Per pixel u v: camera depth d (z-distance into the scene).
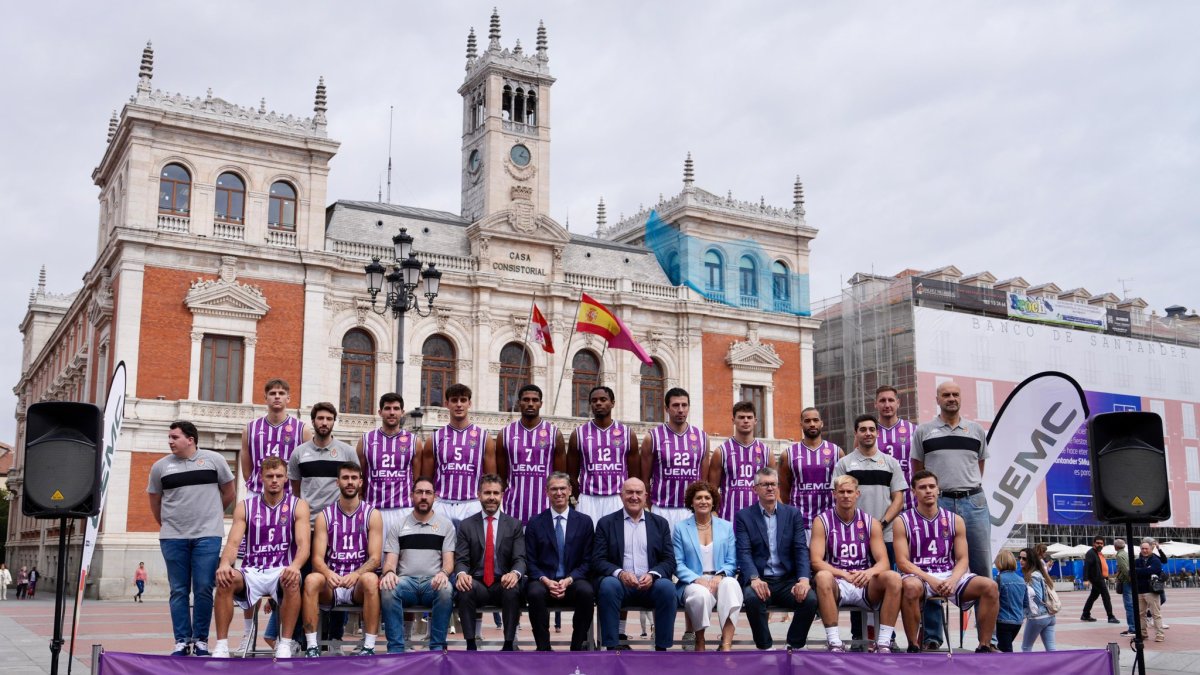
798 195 68.50
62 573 13.58
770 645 15.75
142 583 43.69
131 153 48.62
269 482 15.45
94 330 53.53
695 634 16.17
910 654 14.09
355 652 16.17
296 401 50.50
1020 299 76.12
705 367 62.31
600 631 15.56
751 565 16.05
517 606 15.45
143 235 47.66
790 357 65.50
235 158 50.97
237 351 49.84
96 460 13.69
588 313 39.44
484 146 59.62
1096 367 77.81
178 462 15.84
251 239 50.91
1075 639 25.34
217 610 14.87
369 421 51.12
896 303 70.94
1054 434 18.77
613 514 16.22
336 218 55.69
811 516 17.72
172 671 13.13
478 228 56.66
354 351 53.31
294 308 51.22
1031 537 70.88
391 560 15.60
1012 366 73.38
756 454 18.23
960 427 17.20
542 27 62.25
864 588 15.88
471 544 15.88
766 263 66.56
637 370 60.19
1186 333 88.56
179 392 47.94
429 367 55.09
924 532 16.22
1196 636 26.50
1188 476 81.25
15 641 23.05
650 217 68.12
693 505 16.47
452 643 16.45
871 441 16.83
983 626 15.60
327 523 15.69
